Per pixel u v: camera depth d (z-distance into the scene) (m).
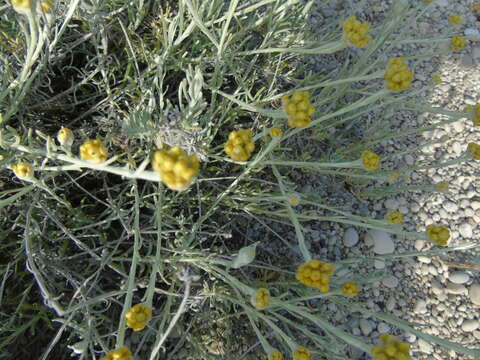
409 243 0.51
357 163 0.34
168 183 0.22
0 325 0.36
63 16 0.41
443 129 0.57
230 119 0.45
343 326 0.47
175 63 0.44
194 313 0.42
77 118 0.42
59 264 0.37
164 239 0.42
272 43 0.50
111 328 0.37
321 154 0.52
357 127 0.55
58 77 0.44
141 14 0.44
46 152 0.30
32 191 0.38
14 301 0.37
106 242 0.38
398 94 0.58
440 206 0.53
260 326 0.44
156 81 0.38
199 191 0.39
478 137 0.56
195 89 0.36
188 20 0.46
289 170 0.48
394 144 0.56
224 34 0.36
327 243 0.50
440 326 0.48
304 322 0.45
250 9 0.39
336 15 0.60
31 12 0.28
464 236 0.52
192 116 0.38
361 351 0.46
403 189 0.48
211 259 0.34
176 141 0.37
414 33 0.63
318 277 0.27
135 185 0.35
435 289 0.49
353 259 0.39
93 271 0.40
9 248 0.39
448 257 0.51
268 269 0.45
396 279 0.49
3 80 0.36
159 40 0.44
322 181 0.51
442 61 0.61
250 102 0.46
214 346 0.42
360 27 0.31
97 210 0.43
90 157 0.26
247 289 0.30
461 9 0.65
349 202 0.51
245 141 0.28
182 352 0.42
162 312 0.39
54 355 0.39
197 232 0.39
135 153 0.40
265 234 0.48
